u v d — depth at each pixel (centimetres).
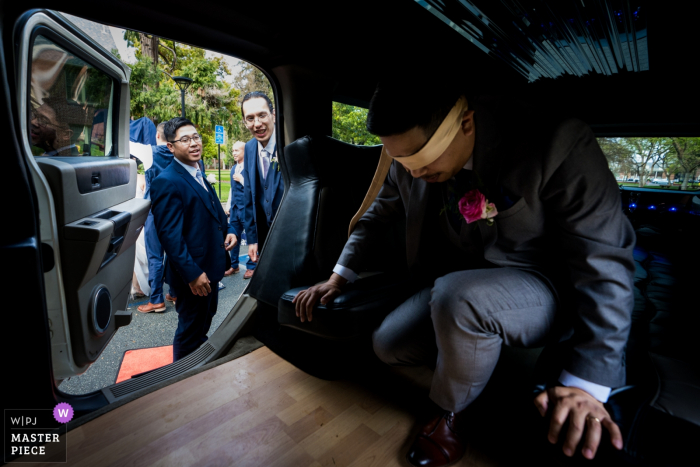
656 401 83
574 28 180
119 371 227
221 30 135
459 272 96
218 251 212
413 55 183
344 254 128
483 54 214
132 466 102
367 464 102
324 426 118
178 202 186
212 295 217
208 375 147
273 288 164
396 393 136
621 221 80
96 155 168
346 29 152
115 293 157
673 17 168
